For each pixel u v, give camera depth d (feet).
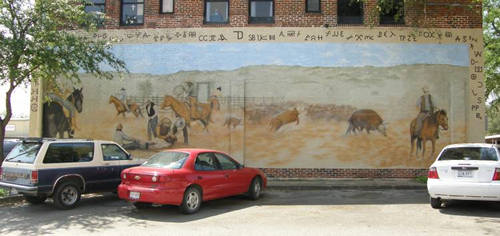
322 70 50.55
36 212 30.96
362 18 51.52
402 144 49.85
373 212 30.58
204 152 32.71
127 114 51.85
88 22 44.14
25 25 37.29
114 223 26.91
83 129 52.13
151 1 52.75
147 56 52.24
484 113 49.90
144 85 51.93
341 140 49.96
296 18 51.26
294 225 26.05
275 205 33.99
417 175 49.49
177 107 51.31
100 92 52.34
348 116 50.19
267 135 50.37
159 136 51.26
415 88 50.29
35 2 37.47
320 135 50.06
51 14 38.93
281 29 51.11
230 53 51.29
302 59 50.75
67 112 52.47
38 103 52.65
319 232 24.03
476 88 50.37
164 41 52.16
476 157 29.84
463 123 49.98
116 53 52.54
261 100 50.65
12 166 32.35
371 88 50.37
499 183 27.37
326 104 50.29
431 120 49.98
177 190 28.91
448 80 50.42
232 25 51.62
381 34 50.80
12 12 36.35
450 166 29.17
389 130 49.90
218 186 32.40
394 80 50.37
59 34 38.11
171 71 51.75
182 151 32.19
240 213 30.40
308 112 50.29
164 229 25.02
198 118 50.98
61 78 52.54
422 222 26.66
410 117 50.03
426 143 49.78
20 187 30.89
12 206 33.53
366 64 50.52
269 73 50.80
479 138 49.70
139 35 52.47
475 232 23.66
